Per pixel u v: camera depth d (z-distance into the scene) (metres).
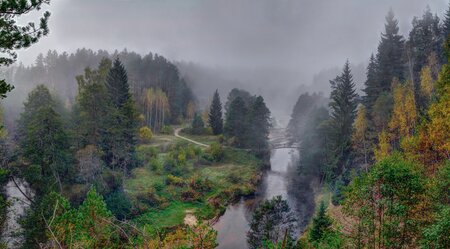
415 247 12.99
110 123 51.53
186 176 63.00
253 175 69.62
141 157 63.72
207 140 93.25
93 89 52.06
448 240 11.10
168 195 52.62
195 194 54.53
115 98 62.62
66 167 42.28
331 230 16.89
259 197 60.66
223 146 86.88
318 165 68.62
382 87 66.94
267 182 70.44
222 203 55.66
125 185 51.91
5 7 11.33
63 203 20.42
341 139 61.62
